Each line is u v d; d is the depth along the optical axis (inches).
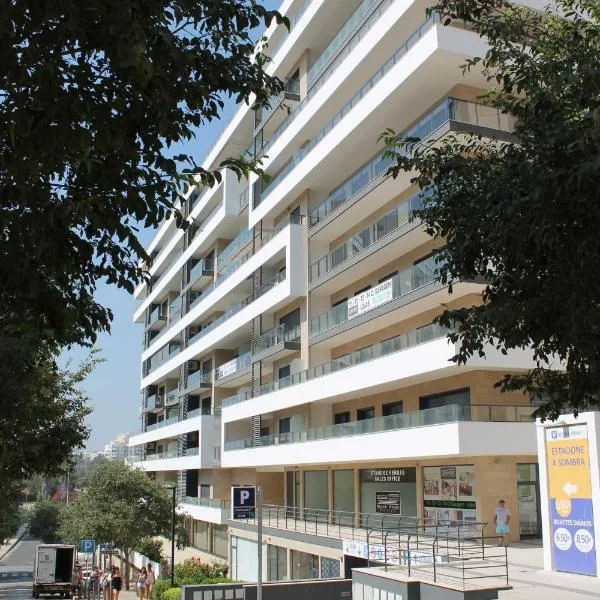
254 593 682.8
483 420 826.8
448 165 317.7
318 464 1299.2
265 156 275.4
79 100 201.8
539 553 738.2
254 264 1536.7
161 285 2605.8
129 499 1606.8
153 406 2591.0
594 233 234.5
